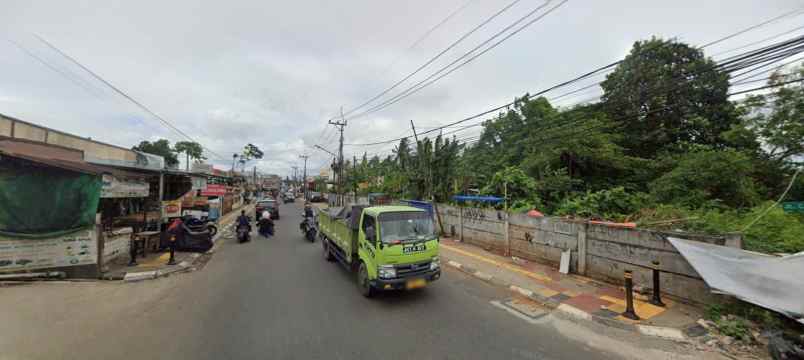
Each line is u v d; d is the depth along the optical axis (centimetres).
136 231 1116
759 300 461
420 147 1762
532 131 2064
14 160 695
